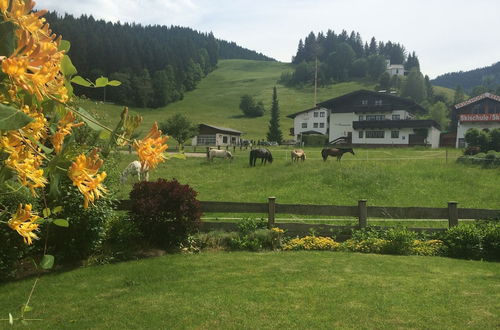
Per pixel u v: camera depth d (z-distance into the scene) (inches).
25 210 47.7
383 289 220.1
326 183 636.1
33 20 39.5
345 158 1067.9
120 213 366.0
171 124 1616.6
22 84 34.9
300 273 251.0
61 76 44.0
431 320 179.8
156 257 293.0
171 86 4119.1
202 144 2018.9
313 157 1153.4
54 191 44.3
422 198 546.9
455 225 335.9
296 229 345.4
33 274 249.6
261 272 253.6
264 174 754.2
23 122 34.4
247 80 5457.7
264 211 346.6
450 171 703.1
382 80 4379.9
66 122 43.7
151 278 242.8
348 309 192.2
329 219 408.8
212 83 5423.2
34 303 203.9
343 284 228.8
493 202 514.6
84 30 3981.3
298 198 554.9
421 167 765.3
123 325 176.7
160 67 4603.8
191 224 318.7
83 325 177.2
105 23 4921.3
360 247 314.5
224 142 2091.5
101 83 45.4
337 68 5132.9
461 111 1815.9
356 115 2046.0
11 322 57.2
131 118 46.7
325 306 196.1
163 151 45.8
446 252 306.5
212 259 286.7
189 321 180.4
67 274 250.7
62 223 50.7
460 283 230.1
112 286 229.0
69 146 43.4
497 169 726.5
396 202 530.9
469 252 298.4
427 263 276.1
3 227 237.0
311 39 6756.9
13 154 41.3
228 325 176.2
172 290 221.0
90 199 42.1
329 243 323.0
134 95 3700.8
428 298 205.9
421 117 3117.6
